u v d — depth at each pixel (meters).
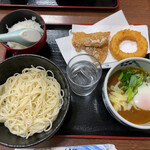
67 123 0.28
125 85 0.29
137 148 0.27
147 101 0.28
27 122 0.26
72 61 0.30
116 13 0.35
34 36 0.29
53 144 0.27
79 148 0.27
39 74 0.29
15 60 0.27
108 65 0.33
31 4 0.37
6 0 0.37
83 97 0.30
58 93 0.28
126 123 0.23
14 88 0.28
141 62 0.28
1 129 0.26
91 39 0.32
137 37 0.33
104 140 0.27
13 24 0.34
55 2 0.38
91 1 0.38
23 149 0.27
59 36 0.35
